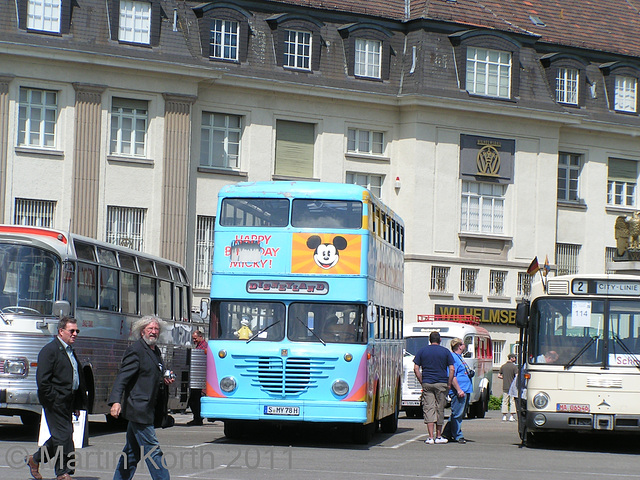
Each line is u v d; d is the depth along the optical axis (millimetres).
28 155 47750
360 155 55531
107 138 49188
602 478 18953
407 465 20422
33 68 47719
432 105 55594
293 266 24266
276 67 53344
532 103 58781
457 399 26828
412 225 55875
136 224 50031
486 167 57781
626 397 23594
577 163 61969
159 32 49969
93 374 25594
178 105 50656
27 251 23641
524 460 22000
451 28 56844
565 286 24297
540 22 61531
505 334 58469
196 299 51656
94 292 25766
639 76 63125
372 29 55625
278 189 24625
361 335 24062
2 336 22938
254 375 23984
